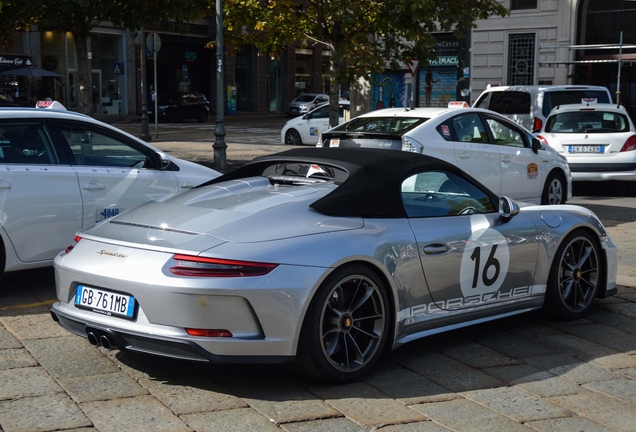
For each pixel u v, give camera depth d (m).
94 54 42.56
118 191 6.80
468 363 4.85
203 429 3.74
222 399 4.14
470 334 5.49
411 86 18.05
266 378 4.48
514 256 5.36
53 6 12.84
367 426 3.81
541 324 5.77
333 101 18.05
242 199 4.75
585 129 14.19
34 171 6.35
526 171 10.80
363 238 4.47
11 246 6.23
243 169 5.50
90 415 3.89
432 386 4.42
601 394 4.35
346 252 4.32
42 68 39.75
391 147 9.33
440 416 3.96
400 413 3.99
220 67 16.81
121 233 4.51
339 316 4.32
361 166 4.89
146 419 3.85
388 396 4.23
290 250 4.18
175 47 49.41
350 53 17.55
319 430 3.75
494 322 5.81
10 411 3.94
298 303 4.11
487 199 5.42
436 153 9.48
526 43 31.27
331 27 17.77
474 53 32.38
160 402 4.09
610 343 5.34
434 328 4.94
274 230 4.30
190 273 4.01
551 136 14.32
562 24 30.20
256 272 4.05
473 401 4.20
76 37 13.95
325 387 4.35
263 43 19.33
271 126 40.72
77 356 4.86
